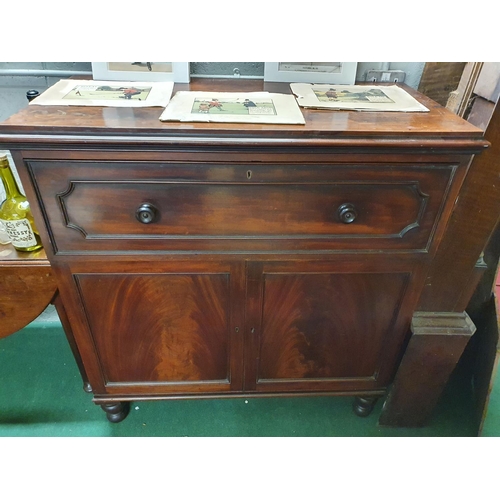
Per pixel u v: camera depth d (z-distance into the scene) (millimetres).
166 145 692
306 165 737
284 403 1253
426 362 1021
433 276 938
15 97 1173
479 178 812
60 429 1166
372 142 701
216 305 925
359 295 929
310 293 917
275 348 1011
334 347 1021
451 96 1062
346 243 835
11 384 1292
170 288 893
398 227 824
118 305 914
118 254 828
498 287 1375
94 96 849
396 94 946
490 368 1111
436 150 721
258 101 849
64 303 899
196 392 1095
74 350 1057
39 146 688
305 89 962
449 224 869
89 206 768
